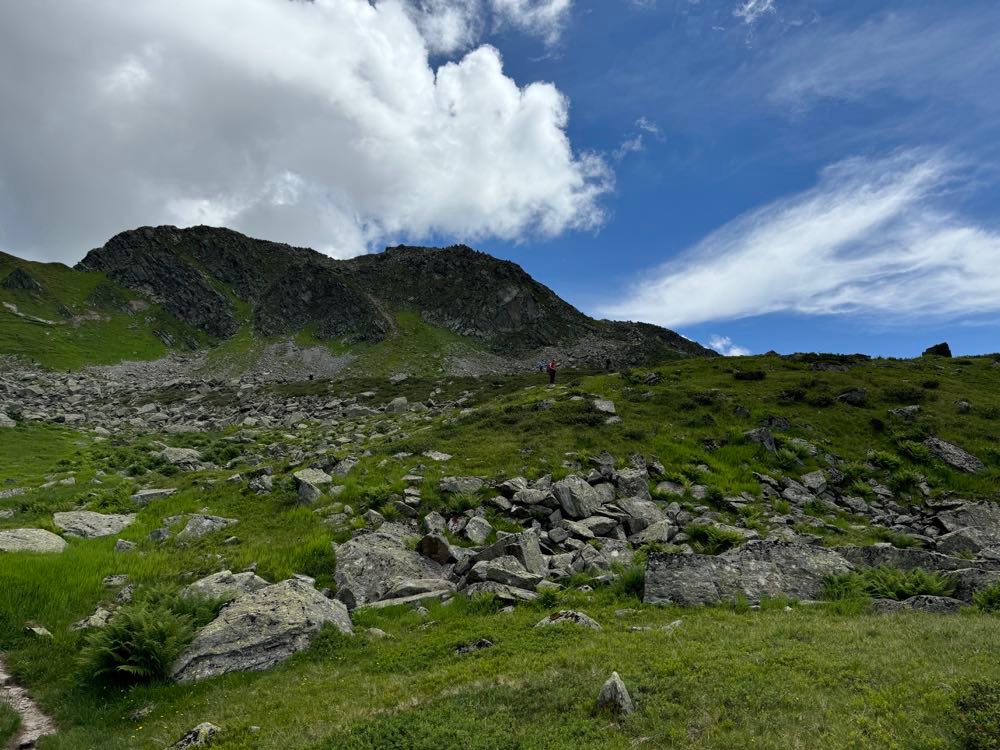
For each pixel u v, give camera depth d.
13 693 12.69
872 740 6.91
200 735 9.55
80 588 17.92
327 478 28.75
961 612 13.02
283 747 8.55
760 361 53.94
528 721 8.40
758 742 7.07
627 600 15.52
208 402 90.75
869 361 52.62
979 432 32.94
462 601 16.55
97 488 33.91
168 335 183.50
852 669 9.06
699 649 10.59
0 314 158.62
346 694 10.84
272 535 22.83
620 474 27.67
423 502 25.30
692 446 33.00
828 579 15.56
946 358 54.25
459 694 9.62
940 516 24.03
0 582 17.14
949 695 7.70
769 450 32.19
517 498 24.88
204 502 28.66
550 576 18.41
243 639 13.70
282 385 102.50
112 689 12.64
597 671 9.75
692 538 21.53
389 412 67.69
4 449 46.00
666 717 8.04
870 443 33.34
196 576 19.34
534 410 39.75
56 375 123.31
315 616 14.75
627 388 44.47
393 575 18.66
